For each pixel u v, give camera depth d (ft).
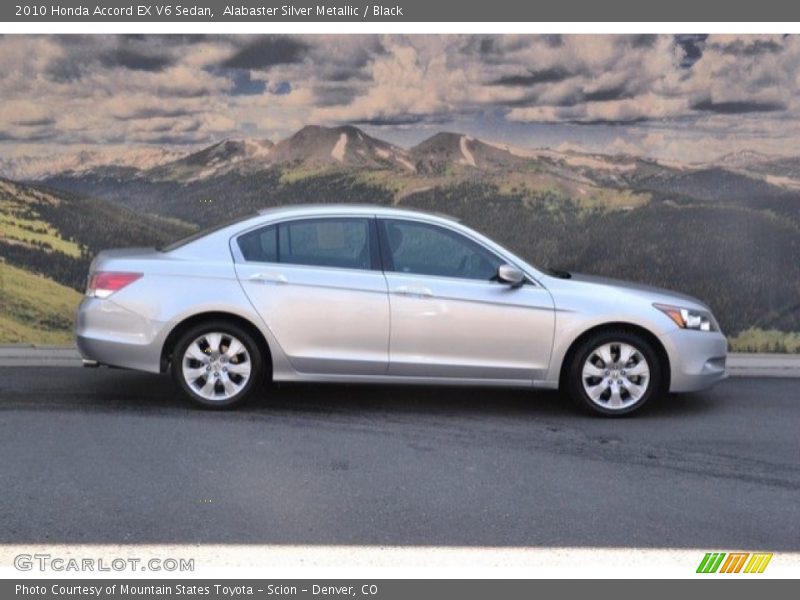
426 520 17.61
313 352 23.45
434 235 23.98
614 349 24.12
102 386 26.50
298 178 34.19
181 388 23.71
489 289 23.65
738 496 19.13
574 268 34.17
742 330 33.81
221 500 18.26
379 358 23.53
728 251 33.71
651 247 33.99
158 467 19.90
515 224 34.14
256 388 23.86
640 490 19.33
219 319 23.62
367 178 34.24
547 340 23.65
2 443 21.20
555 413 24.79
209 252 23.65
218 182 34.01
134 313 23.21
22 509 17.62
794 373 30.86
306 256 23.71
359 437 22.27
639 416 24.73
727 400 26.84
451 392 26.66
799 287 33.47
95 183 33.47
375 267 23.71
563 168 34.01
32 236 32.99
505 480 19.67
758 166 33.55
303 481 19.33
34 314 33.12
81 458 20.33
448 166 34.14
